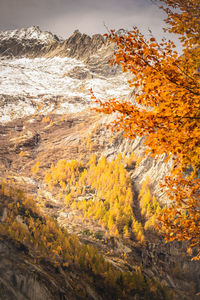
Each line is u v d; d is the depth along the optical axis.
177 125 7.93
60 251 87.25
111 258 95.56
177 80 8.02
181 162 8.68
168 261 100.25
